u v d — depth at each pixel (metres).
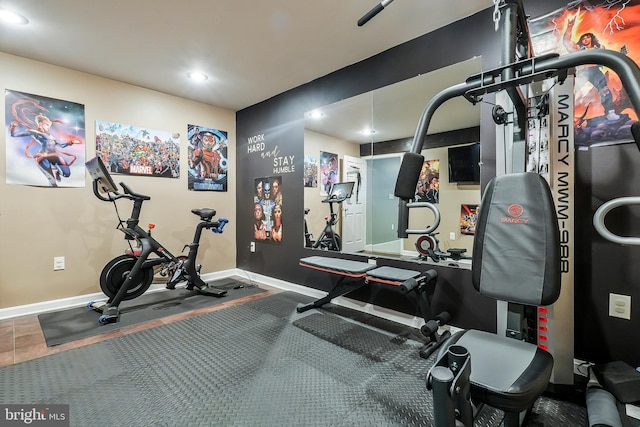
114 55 2.69
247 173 4.15
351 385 1.70
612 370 1.53
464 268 2.26
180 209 3.75
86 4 1.99
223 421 1.42
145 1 1.97
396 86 2.59
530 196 1.22
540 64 1.03
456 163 2.33
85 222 3.06
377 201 2.88
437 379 0.87
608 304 1.71
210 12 2.09
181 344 2.19
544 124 1.62
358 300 2.91
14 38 2.40
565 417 1.44
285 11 2.09
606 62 0.94
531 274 1.18
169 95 3.63
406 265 2.62
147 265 2.99
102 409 1.49
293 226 3.57
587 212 1.75
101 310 2.78
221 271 4.18
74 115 2.97
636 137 1.00
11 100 2.65
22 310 2.72
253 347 2.15
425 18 2.19
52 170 2.86
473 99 1.26
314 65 2.92
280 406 1.52
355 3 2.02
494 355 1.08
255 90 3.54
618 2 1.63
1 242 2.64
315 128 3.32
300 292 3.46
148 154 3.46
